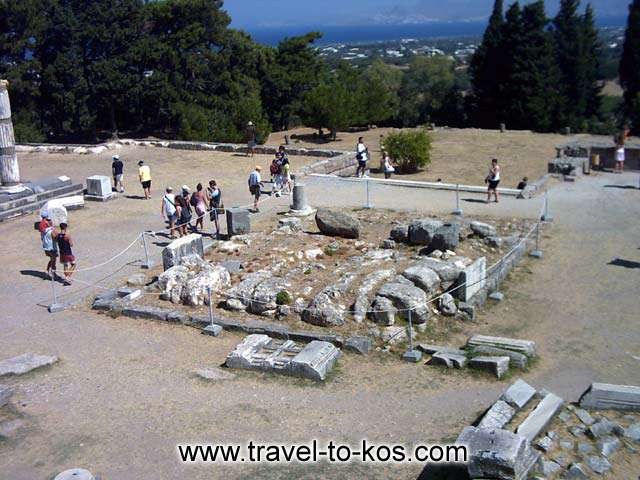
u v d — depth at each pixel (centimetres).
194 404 1246
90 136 5956
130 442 1112
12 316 1709
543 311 1744
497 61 6350
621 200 2712
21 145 3878
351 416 1201
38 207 2730
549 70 6138
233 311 1697
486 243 2148
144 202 2791
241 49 6309
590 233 2316
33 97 5425
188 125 5425
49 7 5334
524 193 2764
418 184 3028
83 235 2367
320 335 1530
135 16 5700
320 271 1895
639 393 1155
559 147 3550
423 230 2103
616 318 1684
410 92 8169
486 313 1731
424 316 1611
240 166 3406
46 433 1145
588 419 1111
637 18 6219
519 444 920
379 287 1706
